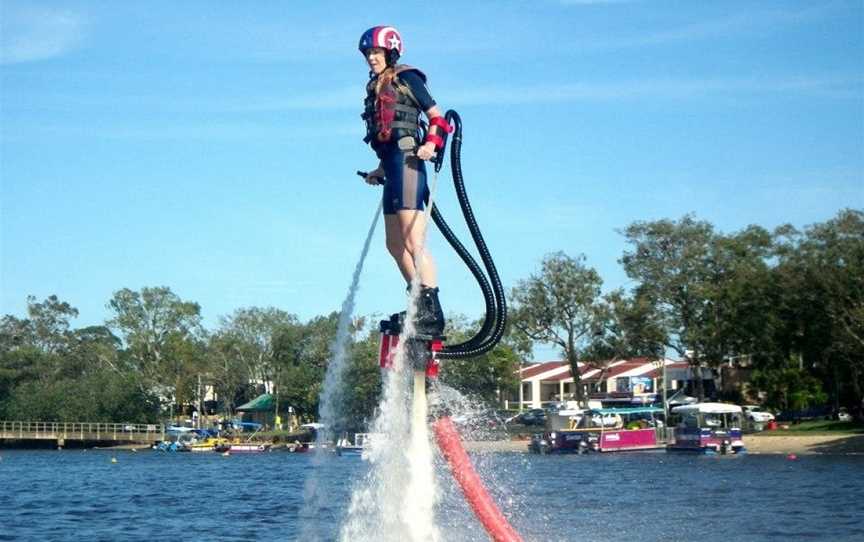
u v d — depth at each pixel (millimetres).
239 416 116875
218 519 27703
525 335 89500
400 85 9367
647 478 42562
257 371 115125
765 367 86562
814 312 72938
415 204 9359
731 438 70500
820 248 72250
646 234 88188
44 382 121062
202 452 99812
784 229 74438
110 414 112250
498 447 74250
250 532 24031
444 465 9820
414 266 9391
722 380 96938
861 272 70500
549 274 88875
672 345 88250
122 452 100750
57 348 144500
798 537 22297
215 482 46656
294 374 105750
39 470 62812
